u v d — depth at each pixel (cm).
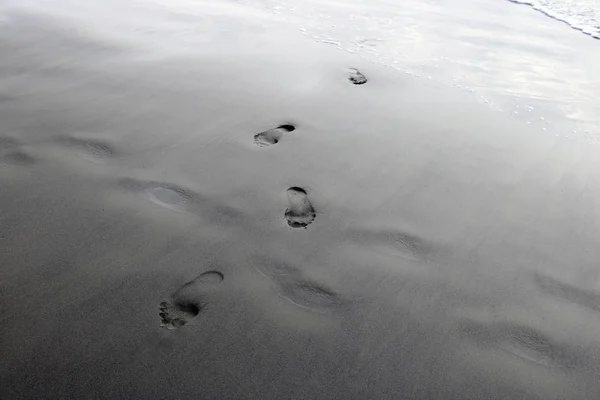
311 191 212
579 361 145
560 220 208
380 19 506
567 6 605
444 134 273
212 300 154
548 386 137
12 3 423
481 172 239
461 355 143
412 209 206
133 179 206
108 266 162
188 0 496
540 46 457
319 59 366
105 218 182
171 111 264
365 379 134
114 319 144
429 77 365
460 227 198
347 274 169
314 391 129
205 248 174
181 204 195
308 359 137
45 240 169
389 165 236
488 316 157
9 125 234
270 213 195
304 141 250
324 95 307
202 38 388
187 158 225
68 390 124
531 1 626
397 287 165
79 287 153
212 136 245
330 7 534
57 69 303
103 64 316
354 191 215
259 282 162
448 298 163
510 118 308
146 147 229
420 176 230
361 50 409
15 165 205
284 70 338
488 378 137
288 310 153
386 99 312
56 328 139
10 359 130
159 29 398
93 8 433
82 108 257
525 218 207
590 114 326
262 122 264
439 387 133
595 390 137
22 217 178
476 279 172
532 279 174
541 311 161
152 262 165
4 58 313
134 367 131
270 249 177
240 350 138
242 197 203
